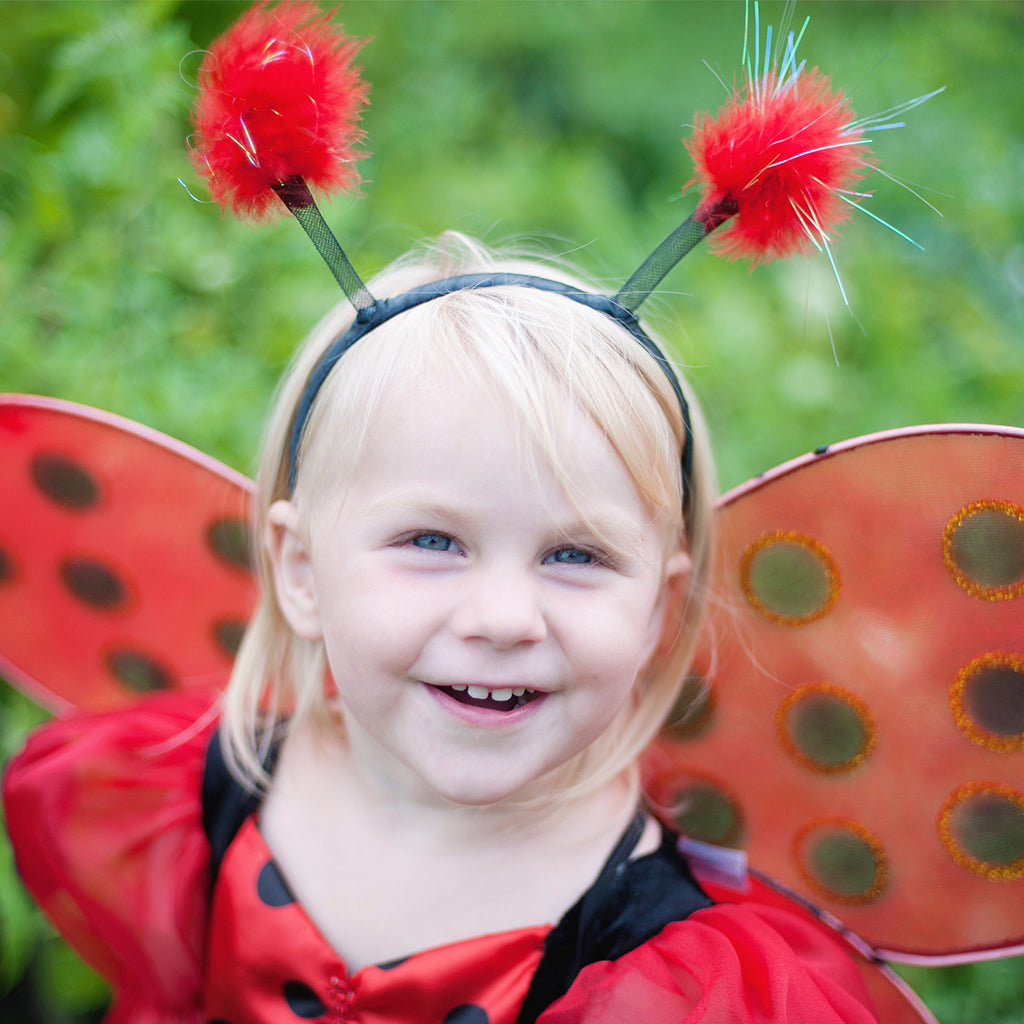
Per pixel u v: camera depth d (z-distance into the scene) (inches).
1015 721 24.5
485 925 25.1
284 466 27.2
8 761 31.1
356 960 25.5
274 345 36.3
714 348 44.5
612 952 24.6
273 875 26.3
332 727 27.8
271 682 28.6
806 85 23.9
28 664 30.7
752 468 41.2
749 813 26.9
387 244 44.8
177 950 27.2
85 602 30.0
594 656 23.4
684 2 79.8
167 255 35.8
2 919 32.5
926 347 48.8
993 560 24.2
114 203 35.0
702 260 49.6
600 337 24.1
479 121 60.1
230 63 23.1
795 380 44.7
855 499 25.1
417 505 22.9
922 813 25.4
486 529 22.9
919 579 24.9
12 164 36.1
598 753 26.5
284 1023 25.3
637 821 26.6
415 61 56.1
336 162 23.7
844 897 26.3
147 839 27.7
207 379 35.0
